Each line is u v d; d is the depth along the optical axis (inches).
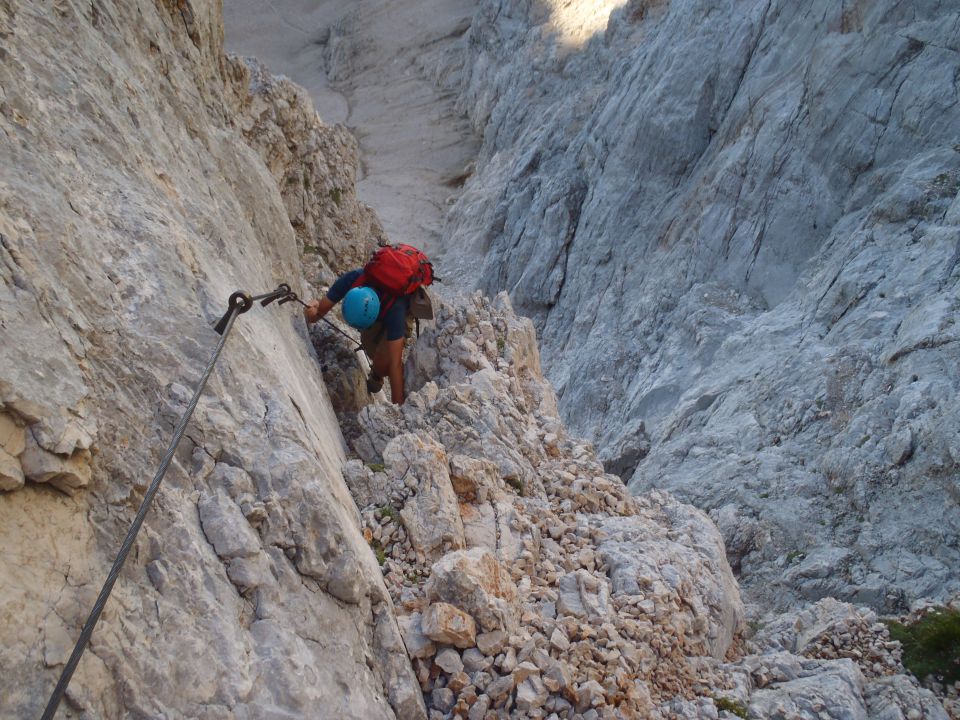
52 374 104.0
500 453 202.8
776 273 639.8
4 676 85.4
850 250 551.2
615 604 173.3
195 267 146.5
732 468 430.0
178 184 166.7
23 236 112.5
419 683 138.4
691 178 767.1
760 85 715.4
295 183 346.3
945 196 528.7
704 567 207.0
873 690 194.9
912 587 326.3
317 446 149.6
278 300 198.2
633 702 148.9
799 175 642.8
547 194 905.5
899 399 407.5
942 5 600.4
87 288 120.0
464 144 1460.4
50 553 96.3
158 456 116.6
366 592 133.1
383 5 1801.2
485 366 242.8
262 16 1929.1
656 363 650.2
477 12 1533.0
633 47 1136.8
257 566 118.0
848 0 641.6
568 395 720.3
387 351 228.5
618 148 830.5
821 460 411.8
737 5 769.6
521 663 141.1
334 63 1761.8
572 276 846.5
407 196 1327.5
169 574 108.0
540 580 173.3
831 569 346.6
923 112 583.2
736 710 168.2
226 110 239.9
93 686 92.7
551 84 1275.8
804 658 204.5
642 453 556.7
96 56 153.4
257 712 105.1
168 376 125.1
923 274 489.1
